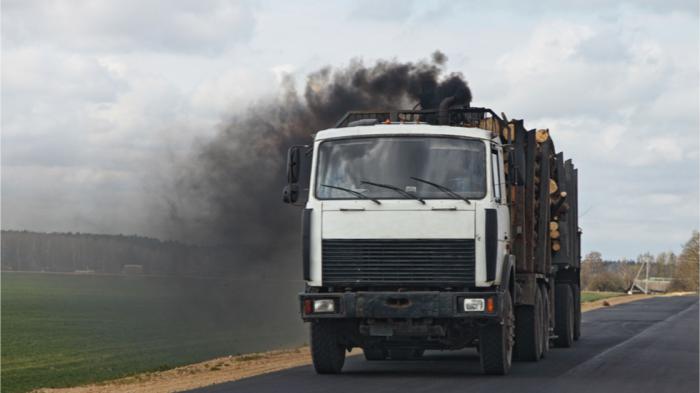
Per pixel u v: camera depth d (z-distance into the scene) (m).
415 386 21.81
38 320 86.88
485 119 28.41
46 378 36.59
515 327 29.25
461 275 23.66
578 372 25.77
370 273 23.89
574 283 40.56
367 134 24.56
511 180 25.23
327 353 25.20
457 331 25.14
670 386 22.25
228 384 22.50
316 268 24.14
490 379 23.69
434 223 23.78
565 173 35.59
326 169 24.50
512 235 27.66
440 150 24.25
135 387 25.86
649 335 45.62
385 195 24.05
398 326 23.94
